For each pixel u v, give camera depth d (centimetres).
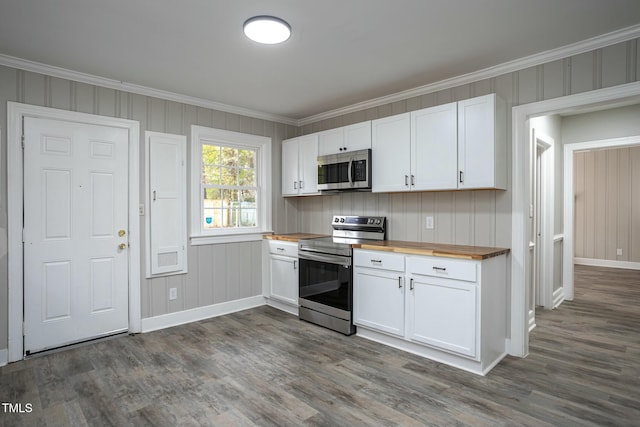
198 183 391
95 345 317
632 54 240
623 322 381
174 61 289
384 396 230
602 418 207
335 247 348
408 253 294
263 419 206
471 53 275
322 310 363
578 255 757
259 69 306
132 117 345
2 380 254
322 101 398
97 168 326
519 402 223
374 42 256
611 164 721
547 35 247
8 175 282
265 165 452
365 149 355
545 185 433
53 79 302
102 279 329
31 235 294
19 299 287
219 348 310
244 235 428
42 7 208
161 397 230
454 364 275
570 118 464
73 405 221
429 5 209
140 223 350
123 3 205
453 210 330
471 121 286
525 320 294
